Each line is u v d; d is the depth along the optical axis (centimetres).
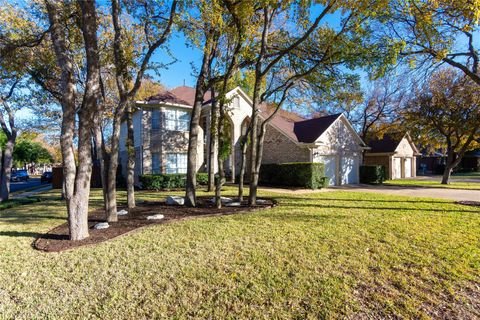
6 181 1191
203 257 453
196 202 1026
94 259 449
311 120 2027
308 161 1697
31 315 313
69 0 727
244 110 2008
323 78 1013
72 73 561
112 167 709
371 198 1126
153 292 354
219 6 746
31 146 4728
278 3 813
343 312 311
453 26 882
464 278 383
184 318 305
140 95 1809
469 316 305
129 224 674
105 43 949
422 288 359
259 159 966
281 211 823
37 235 603
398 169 2533
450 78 1577
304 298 337
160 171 1755
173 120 1819
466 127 1647
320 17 786
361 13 764
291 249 484
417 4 801
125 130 2081
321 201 1038
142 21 829
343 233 577
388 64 864
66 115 548
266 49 964
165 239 546
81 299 341
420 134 1936
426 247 494
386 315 307
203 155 1991
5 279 388
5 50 809
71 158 554
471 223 664
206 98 2092
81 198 559
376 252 471
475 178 2464
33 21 942
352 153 1945
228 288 360
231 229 615
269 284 367
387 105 2283
